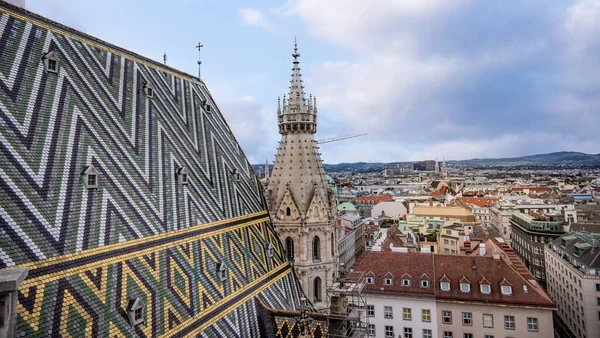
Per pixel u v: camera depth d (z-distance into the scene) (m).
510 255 121.62
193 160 52.28
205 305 39.94
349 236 191.88
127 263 34.25
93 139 37.84
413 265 90.00
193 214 46.16
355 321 50.22
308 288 66.50
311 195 68.06
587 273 108.38
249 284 49.00
